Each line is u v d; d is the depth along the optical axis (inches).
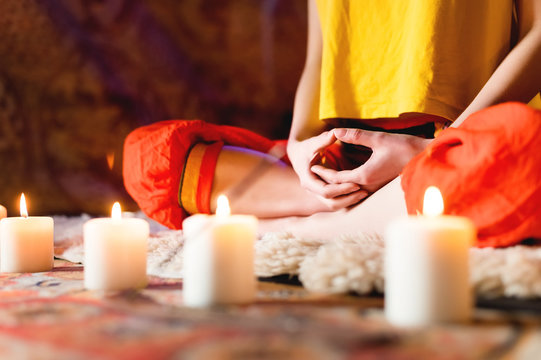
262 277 40.1
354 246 40.4
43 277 44.0
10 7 139.3
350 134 49.2
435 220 28.2
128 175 61.3
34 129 141.3
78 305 32.4
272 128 161.0
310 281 36.1
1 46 139.7
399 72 58.6
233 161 59.4
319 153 52.2
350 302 32.4
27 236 46.7
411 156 47.6
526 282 31.0
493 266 33.3
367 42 59.9
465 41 55.7
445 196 41.4
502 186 40.2
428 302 26.7
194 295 31.7
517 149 39.5
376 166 48.3
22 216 49.7
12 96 140.3
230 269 31.6
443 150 43.1
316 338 24.5
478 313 29.1
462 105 56.4
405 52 57.4
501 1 56.7
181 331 26.3
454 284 26.9
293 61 166.4
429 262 26.7
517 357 22.0
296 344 23.8
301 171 53.1
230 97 164.4
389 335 24.7
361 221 50.5
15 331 27.0
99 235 37.5
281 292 35.5
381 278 33.6
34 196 133.3
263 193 58.8
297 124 64.3
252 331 25.9
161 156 58.2
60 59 146.8
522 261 32.7
